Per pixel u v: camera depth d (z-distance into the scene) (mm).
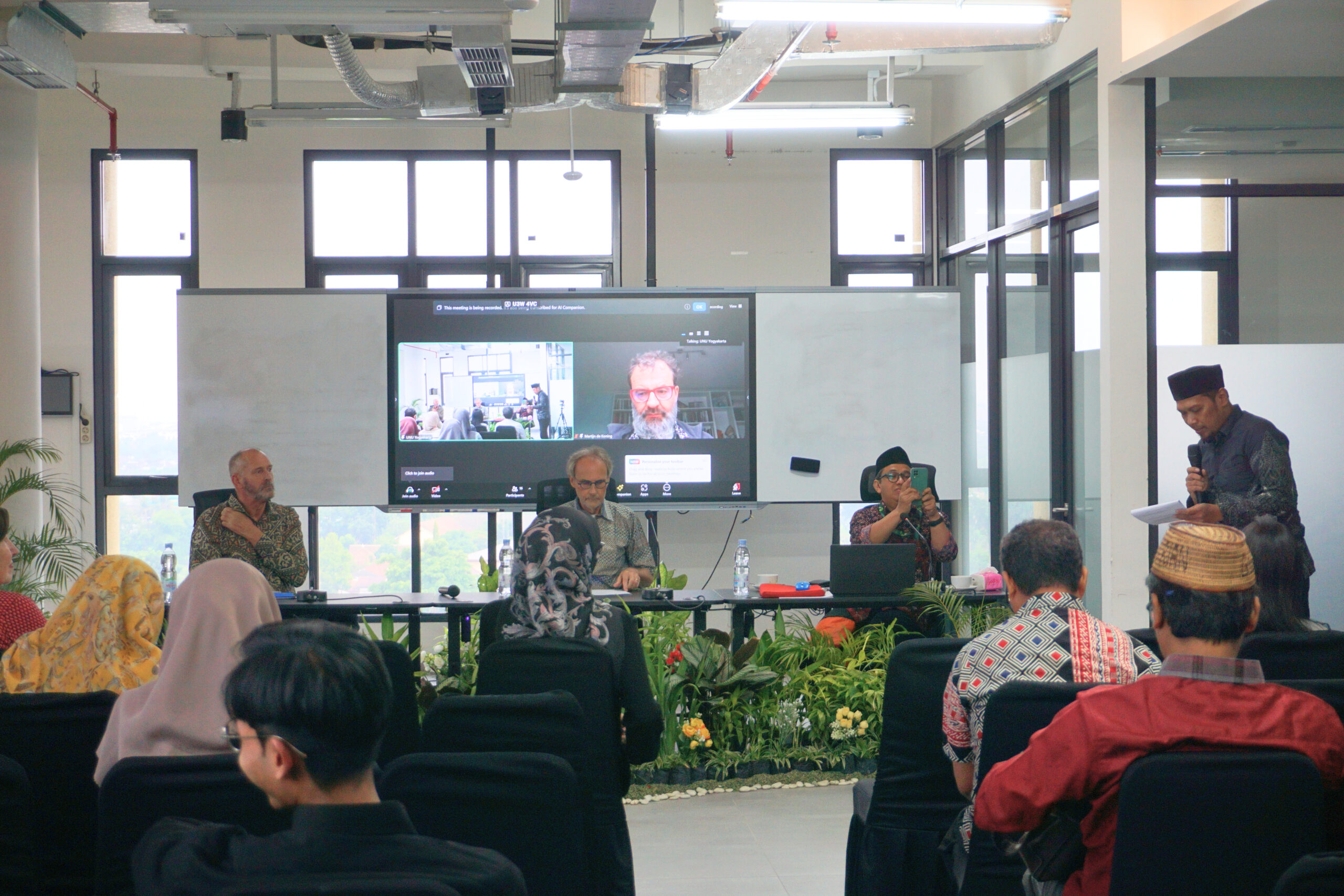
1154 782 1557
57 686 2471
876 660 5145
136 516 7988
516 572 2910
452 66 6219
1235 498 4605
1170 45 5031
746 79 5797
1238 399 5398
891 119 6570
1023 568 2240
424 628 7887
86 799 2328
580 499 5113
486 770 1871
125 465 7969
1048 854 1729
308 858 1190
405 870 1206
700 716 4883
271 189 7984
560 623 2832
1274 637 2645
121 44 6797
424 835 1875
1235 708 1638
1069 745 1655
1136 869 1573
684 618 5195
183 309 7305
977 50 5988
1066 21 6004
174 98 7914
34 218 6715
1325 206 5652
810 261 8180
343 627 1296
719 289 7422
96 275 7902
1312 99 5574
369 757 1232
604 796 2738
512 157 8070
